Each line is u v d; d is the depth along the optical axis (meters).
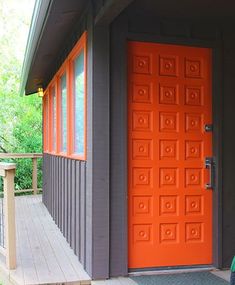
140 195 4.09
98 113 3.91
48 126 8.21
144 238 4.09
